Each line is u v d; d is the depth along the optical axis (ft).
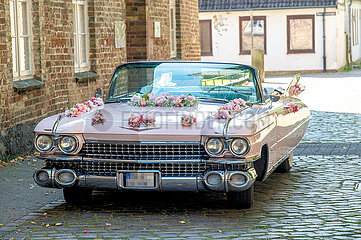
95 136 23.85
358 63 151.53
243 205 24.85
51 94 41.32
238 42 132.26
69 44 43.91
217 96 27.53
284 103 30.22
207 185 23.17
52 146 24.20
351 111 60.64
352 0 149.79
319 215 23.93
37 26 39.45
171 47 67.15
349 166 34.19
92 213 24.57
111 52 51.65
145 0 56.70
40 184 24.36
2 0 34.76
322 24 128.06
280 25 129.90
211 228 22.17
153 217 23.85
